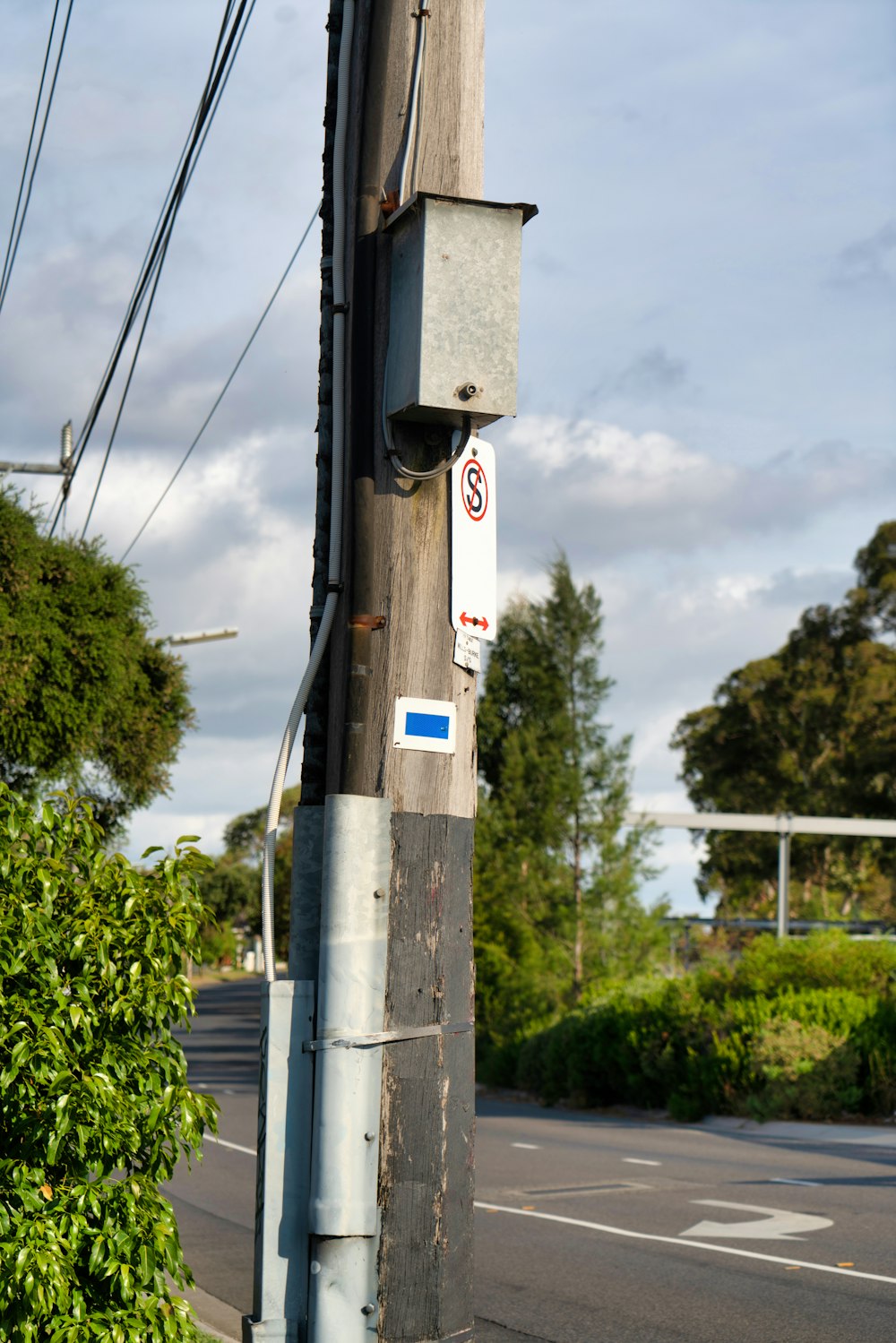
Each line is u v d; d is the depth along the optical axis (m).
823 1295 9.18
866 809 56.25
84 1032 4.58
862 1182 14.52
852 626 57.25
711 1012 24.56
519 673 34.72
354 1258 2.88
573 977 32.50
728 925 43.00
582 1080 27.14
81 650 23.69
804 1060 21.69
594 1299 9.17
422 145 3.37
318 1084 2.93
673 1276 9.85
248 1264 10.56
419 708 3.17
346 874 2.98
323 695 3.29
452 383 3.14
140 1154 4.78
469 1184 3.09
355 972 2.96
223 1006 75.75
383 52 3.39
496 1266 10.27
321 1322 2.85
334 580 3.24
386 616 3.20
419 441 3.26
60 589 23.81
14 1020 4.45
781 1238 11.20
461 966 3.14
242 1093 28.41
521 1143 19.08
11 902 4.60
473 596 3.27
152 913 4.87
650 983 28.30
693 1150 18.03
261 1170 2.96
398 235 3.29
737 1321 8.51
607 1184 14.53
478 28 3.47
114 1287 4.45
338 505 3.27
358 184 3.36
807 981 25.03
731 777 61.19
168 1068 4.77
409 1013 3.04
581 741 33.41
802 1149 18.23
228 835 120.31
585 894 33.00
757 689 59.41
